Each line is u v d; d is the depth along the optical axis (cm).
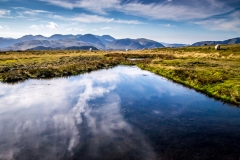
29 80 2730
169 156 945
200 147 1034
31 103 1745
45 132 1188
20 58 5184
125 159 914
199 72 3056
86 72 3572
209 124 1350
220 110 1641
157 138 1134
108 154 954
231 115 1529
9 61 4409
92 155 944
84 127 1266
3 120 1366
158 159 918
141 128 1270
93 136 1141
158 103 1822
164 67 3803
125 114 1525
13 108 1611
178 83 2723
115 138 1123
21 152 972
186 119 1439
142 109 1648
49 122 1338
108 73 3522
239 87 2069
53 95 2011
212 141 1102
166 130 1246
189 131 1234
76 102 1800
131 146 1033
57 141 1079
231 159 923
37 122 1336
